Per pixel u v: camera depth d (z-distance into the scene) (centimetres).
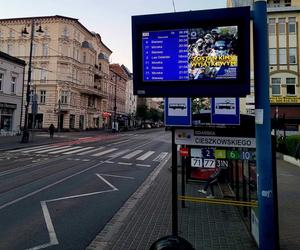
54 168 1470
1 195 922
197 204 840
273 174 471
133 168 1571
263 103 450
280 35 3756
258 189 461
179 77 489
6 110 3550
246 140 523
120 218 714
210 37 474
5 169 1401
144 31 502
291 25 3750
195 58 481
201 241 568
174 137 539
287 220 712
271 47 3762
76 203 856
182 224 668
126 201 888
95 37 6975
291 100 3622
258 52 456
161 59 496
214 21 471
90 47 6438
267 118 450
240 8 459
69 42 5738
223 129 530
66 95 5678
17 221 693
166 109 539
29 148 2450
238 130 526
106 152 2306
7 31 5738
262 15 457
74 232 629
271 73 3741
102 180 1208
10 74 3588
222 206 821
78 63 6091
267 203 452
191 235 600
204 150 703
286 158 1969
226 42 467
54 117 5566
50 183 1116
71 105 5819
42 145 2727
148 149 2677
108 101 8031
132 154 2244
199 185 1090
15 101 3700
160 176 1330
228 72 467
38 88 5616
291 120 3572
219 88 471
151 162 1845
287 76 3706
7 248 545
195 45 480
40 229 644
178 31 488
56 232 628
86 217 730
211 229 636
